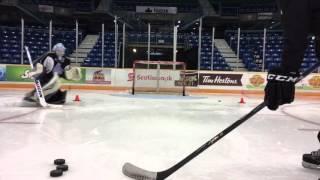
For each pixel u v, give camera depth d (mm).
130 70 14945
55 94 8445
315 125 6332
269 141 4750
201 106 9227
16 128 5383
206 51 22203
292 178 3135
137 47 21906
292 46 2367
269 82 2393
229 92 14898
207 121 6547
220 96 13289
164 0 25984
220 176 3158
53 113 7133
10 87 14391
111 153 3922
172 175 3154
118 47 21609
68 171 3213
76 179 2988
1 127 5449
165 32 23266
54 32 21875
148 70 14273
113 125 5797
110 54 21328
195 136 5047
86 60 20828
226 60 22109
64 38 22094
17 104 8570
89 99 10273
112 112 7461
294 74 2377
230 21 25359
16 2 21547
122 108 8234
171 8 25359
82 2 24656
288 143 4652
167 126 5852
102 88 14930
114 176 3070
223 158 3781
